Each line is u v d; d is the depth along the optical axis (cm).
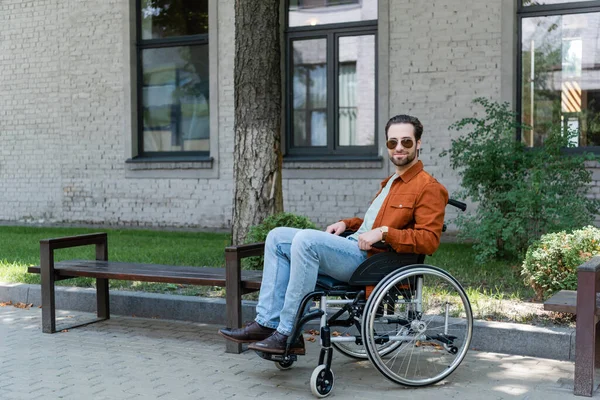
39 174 1272
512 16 930
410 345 466
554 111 947
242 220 676
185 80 1184
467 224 716
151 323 553
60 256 840
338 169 1042
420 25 983
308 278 382
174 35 1188
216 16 1116
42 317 521
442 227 410
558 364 427
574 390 368
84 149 1232
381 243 396
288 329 384
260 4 673
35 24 1255
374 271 387
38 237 1030
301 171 1067
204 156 1172
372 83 1064
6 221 1300
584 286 362
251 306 528
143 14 1202
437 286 582
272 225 595
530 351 446
